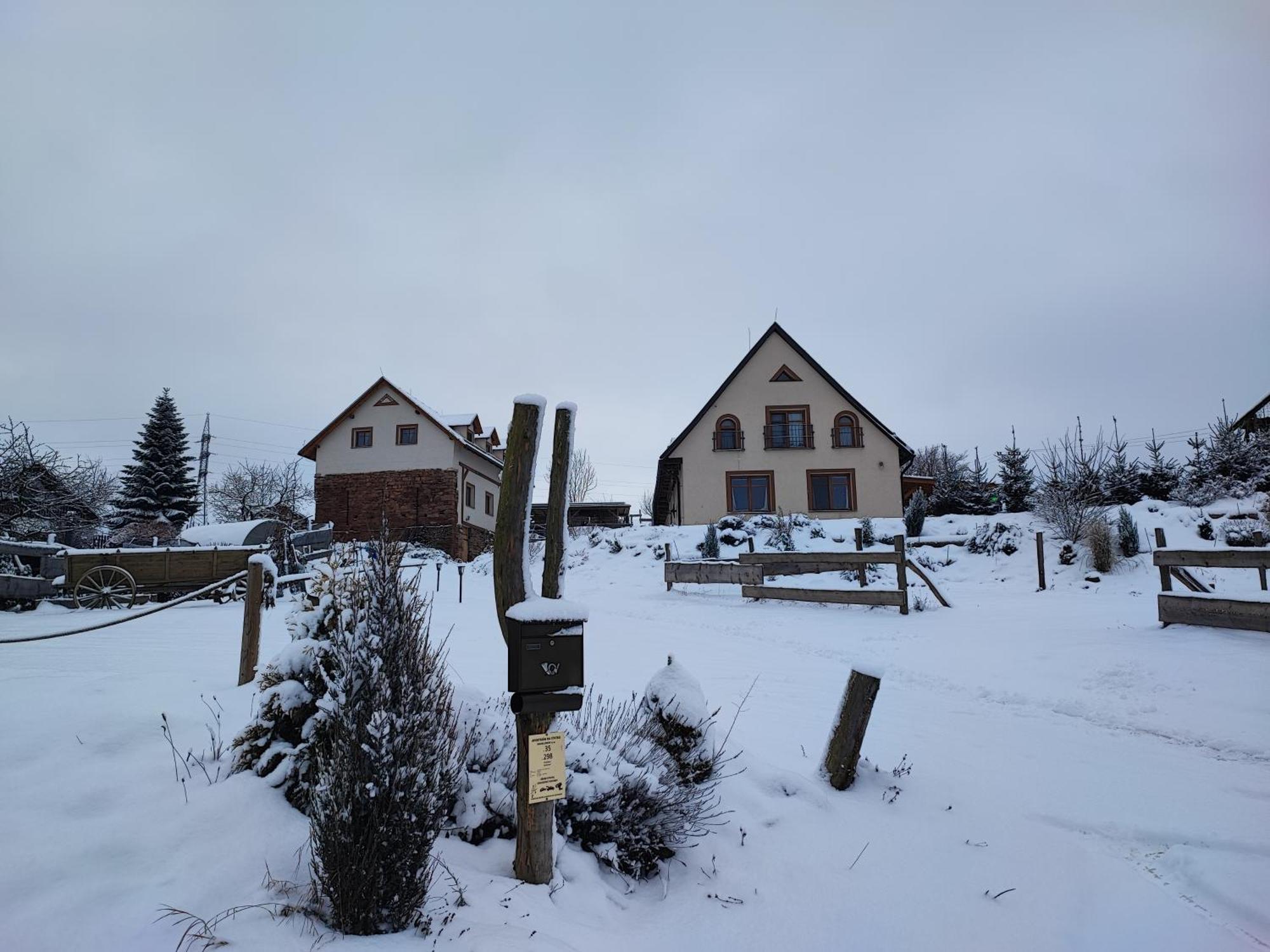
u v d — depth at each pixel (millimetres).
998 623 11469
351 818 2678
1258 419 32188
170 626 11875
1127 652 8406
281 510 21891
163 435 43750
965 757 5664
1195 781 5172
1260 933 3408
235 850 3055
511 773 3992
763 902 3660
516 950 2729
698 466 30297
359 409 35469
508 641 3369
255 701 4789
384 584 2969
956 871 4012
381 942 2627
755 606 14578
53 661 7480
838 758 4949
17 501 17500
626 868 3812
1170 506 21375
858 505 29750
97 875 2861
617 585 19906
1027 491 34188
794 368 30781
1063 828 4535
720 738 5438
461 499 35906
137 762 3859
